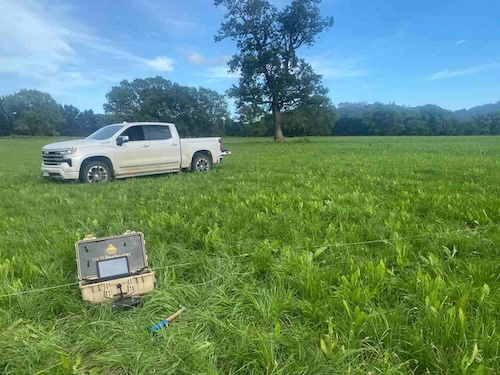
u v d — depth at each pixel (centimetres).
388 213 463
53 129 9719
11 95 9550
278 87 3822
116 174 960
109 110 8750
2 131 9425
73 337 215
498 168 999
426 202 523
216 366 188
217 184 809
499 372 169
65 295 261
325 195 609
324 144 3284
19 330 219
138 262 271
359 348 191
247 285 267
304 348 194
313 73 3909
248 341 197
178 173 1070
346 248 333
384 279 263
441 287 238
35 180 966
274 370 177
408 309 226
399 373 172
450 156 1554
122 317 235
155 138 1040
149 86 8869
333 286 258
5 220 479
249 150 2503
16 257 319
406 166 1130
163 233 398
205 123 8969
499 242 331
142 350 196
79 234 389
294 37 3841
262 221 437
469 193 596
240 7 3691
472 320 203
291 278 272
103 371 188
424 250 325
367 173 947
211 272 295
